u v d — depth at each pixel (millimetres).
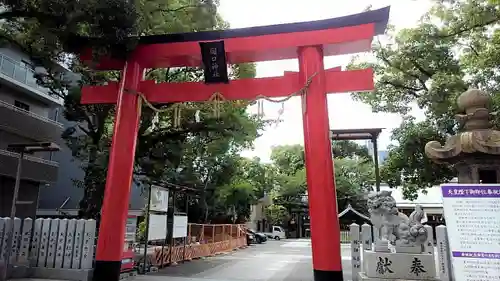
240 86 9180
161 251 15727
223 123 15688
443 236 10672
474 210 4762
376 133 18969
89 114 16891
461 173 8117
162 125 17172
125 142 9008
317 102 8406
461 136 7742
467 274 4555
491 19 14266
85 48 9117
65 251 11672
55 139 24562
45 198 28812
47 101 24500
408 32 15961
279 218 55375
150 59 9422
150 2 10664
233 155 31656
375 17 8477
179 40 9273
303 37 8734
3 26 13352
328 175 8000
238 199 34906
